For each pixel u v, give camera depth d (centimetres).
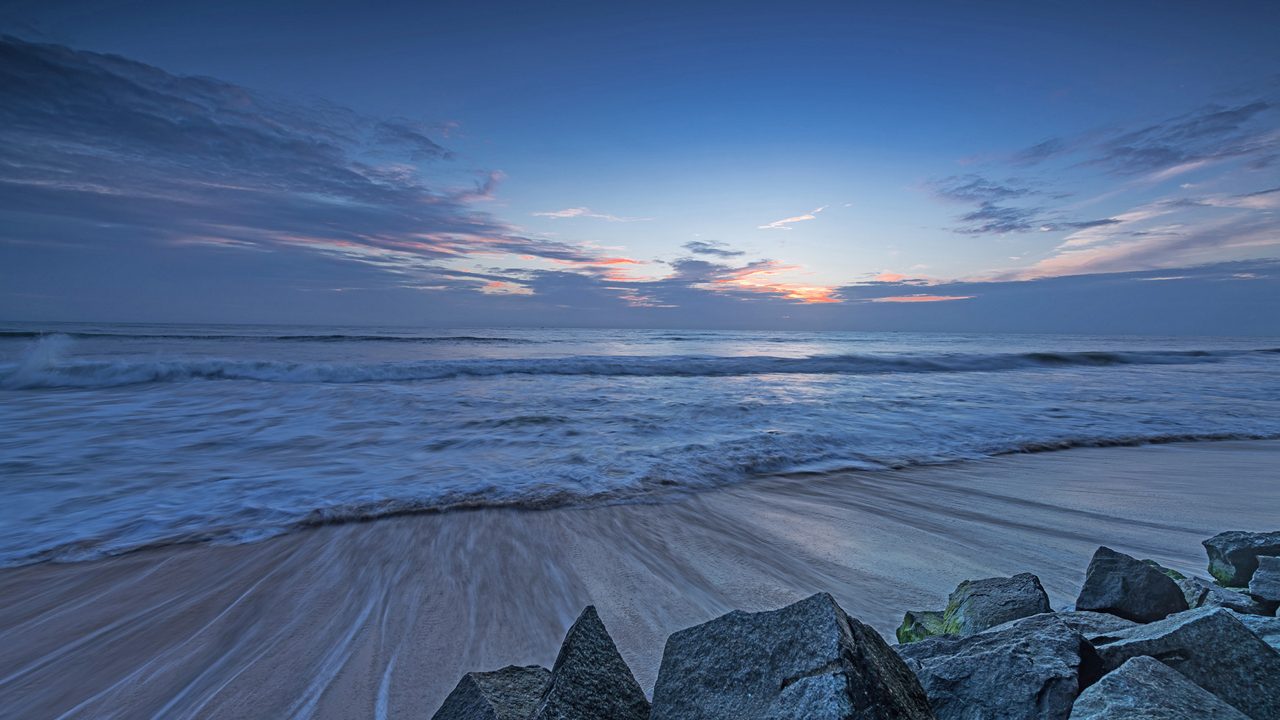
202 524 566
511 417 1190
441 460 833
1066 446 977
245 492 666
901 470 814
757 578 454
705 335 8869
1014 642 239
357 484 703
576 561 487
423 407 1314
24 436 963
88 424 1070
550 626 378
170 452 873
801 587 437
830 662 172
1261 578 339
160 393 1462
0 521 566
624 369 2358
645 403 1410
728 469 796
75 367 1666
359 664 331
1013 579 330
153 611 395
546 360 2508
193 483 704
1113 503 659
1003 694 214
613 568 473
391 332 7712
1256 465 855
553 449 905
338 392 1526
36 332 4197
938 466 838
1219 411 1350
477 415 1213
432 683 313
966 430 1088
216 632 367
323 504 627
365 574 458
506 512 613
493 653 344
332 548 511
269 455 859
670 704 196
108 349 2836
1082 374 2434
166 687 309
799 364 2622
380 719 281
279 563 479
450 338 5475
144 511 599
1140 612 305
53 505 616
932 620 334
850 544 530
